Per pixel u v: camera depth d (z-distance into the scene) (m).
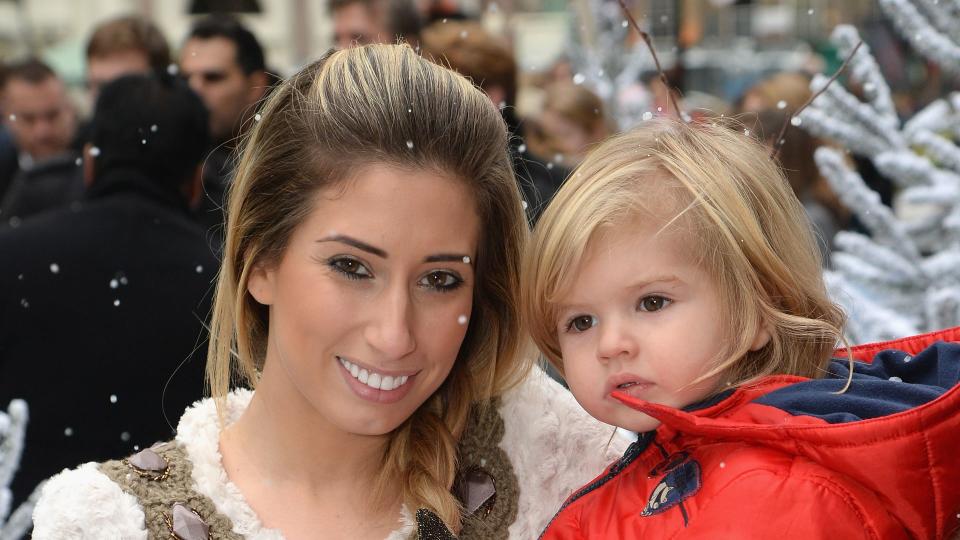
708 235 1.67
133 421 2.82
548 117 4.43
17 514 2.33
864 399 1.59
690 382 1.68
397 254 1.51
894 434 1.48
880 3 2.37
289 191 1.54
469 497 1.77
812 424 1.52
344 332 1.52
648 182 1.70
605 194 1.68
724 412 1.68
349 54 1.61
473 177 1.56
